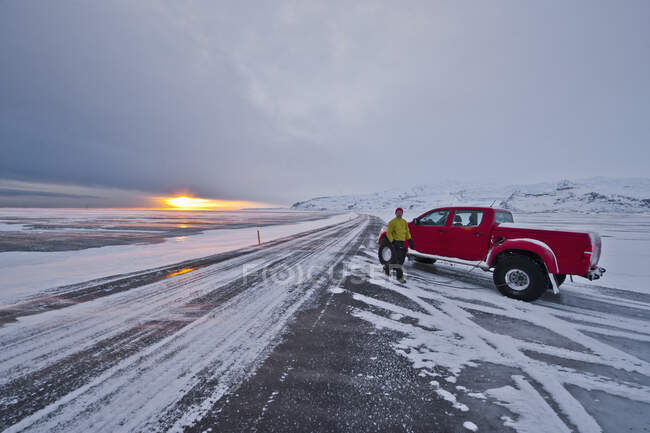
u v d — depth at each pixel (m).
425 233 5.90
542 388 2.16
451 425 1.78
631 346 2.88
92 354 2.71
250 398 2.04
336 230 18.39
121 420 1.83
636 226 21.98
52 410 1.92
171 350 2.78
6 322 3.50
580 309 3.94
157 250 10.08
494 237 4.88
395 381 2.24
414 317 3.62
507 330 3.24
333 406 1.95
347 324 3.39
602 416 1.86
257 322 3.46
